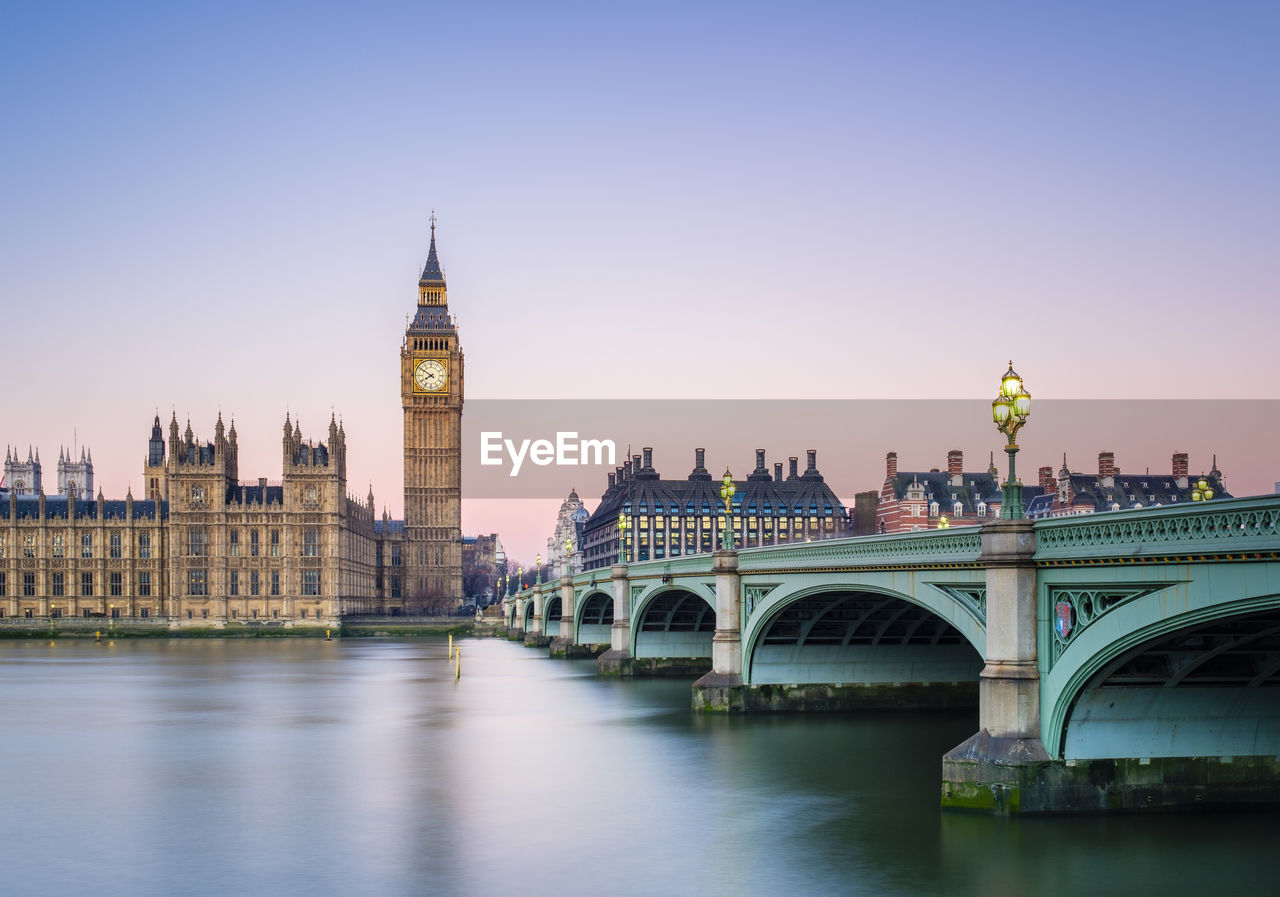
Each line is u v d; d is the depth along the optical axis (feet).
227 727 271.08
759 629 252.42
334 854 149.89
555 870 141.18
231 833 161.27
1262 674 143.13
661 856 146.41
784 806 171.73
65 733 262.06
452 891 133.59
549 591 620.49
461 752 227.20
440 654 586.86
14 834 162.09
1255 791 147.84
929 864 136.98
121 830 163.84
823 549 210.59
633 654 391.45
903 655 264.31
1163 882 127.03
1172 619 125.08
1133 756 145.48
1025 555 145.18
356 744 240.32
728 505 265.34
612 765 209.77
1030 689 144.87
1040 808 143.64
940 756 210.18
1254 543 114.52
